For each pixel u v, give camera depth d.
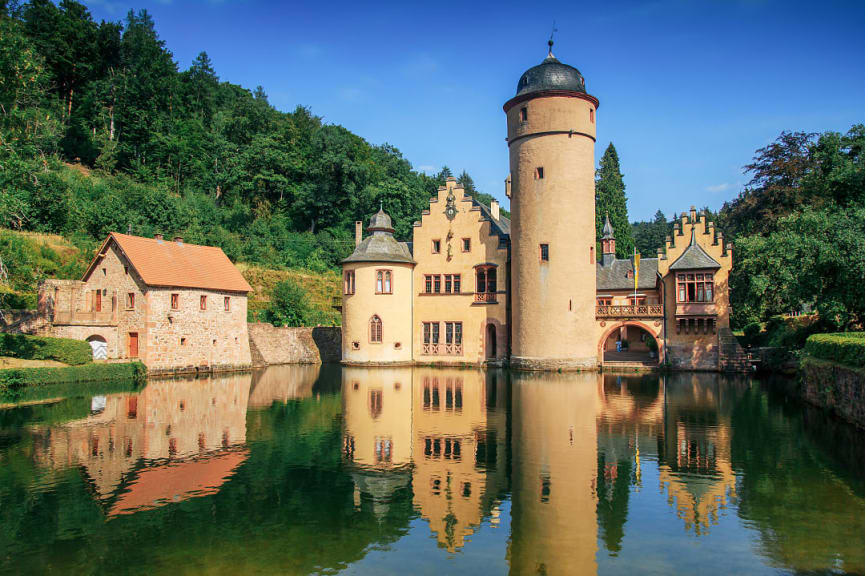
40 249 45.12
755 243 38.16
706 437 18.75
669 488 13.69
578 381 34.34
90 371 32.34
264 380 35.09
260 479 14.43
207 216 68.25
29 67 29.12
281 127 84.06
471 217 46.19
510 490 13.59
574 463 15.74
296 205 75.19
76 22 80.56
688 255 40.47
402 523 11.70
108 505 12.68
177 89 83.62
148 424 20.88
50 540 10.88
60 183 52.94
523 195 41.38
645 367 40.44
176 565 9.88
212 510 12.38
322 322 53.75
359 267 45.66
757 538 10.91
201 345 39.53
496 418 21.95
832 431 19.64
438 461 15.97
